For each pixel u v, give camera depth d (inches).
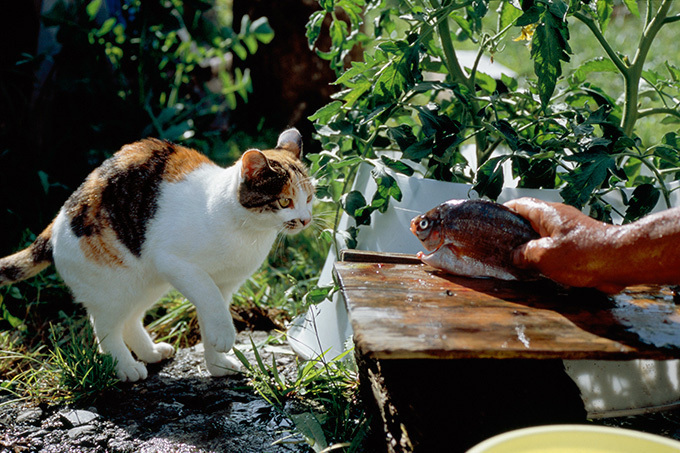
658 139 201.2
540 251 72.6
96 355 103.8
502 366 77.9
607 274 68.4
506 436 49.9
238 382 104.4
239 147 212.4
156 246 100.4
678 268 64.4
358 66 109.5
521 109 118.6
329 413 91.1
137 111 182.7
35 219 160.9
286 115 227.5
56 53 179.2
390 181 99.9
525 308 71.8
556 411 76.6
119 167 104.3
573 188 90.4
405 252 99.8
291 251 159.2
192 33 185.3
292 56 223.1
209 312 100.1
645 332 65.8
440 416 72.8
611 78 269.1
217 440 86.7
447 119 101.9
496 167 96.3
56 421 92.7
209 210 99.6
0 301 129.9
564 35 95.0
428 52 119.0
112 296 103.2
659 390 91.4
